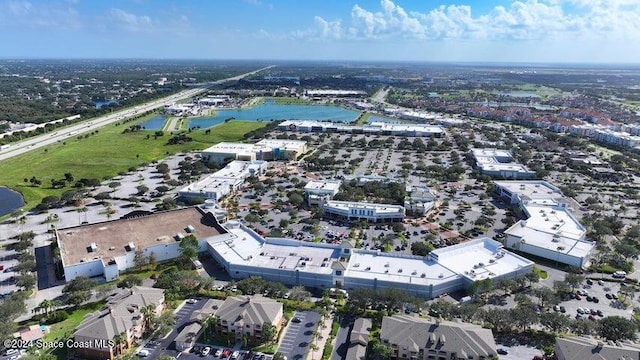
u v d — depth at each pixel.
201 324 164.75
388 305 178.25
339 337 164.00
